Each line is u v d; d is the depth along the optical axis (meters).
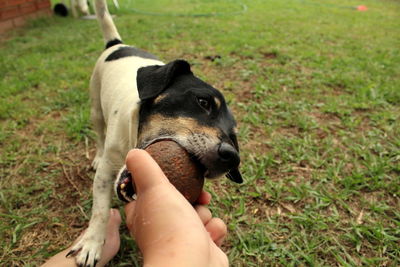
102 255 0.39
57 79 0.86
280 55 1.03
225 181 0.53
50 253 0.41
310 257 0.41
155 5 2.02
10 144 0.61
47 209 0.48
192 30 1.32
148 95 0.36
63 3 1.69
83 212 0.48
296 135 0.66
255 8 1.92
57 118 0.70
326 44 1.21
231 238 0.44
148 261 0.17
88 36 1.26
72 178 0.54
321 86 0.84
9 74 0.90
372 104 0.75
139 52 0.55
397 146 0.62
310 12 1.84
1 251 0.42
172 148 0.29
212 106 0.37
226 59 0.98
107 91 0.49
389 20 1.70
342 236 0.44
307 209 0.49
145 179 0.20
